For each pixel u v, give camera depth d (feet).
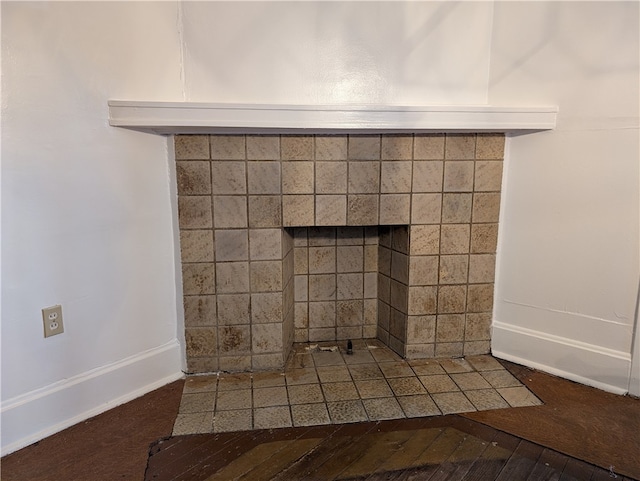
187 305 6.29
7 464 4.62
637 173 5.48
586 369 6.14
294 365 6.79
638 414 5.48
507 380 6.31
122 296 5.68
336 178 6.16
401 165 6.24
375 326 7.71
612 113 5.55
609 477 4.42
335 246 7.37
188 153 5.86
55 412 5.16
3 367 4.71
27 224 4.72
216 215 6.07
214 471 4.53
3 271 4.60
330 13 5.71
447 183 6.40
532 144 6.21
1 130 4.43
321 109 5.44
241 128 5.50
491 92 6.30
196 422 5.36
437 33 5.99
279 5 5.59
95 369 5.52
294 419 5.42
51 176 4.84
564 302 6.25
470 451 4.81
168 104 5.21
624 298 5.76
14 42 4.42
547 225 6.24
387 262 7.22
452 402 5.77
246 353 6.55
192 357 6.45
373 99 5.97
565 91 5.83
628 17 5.30
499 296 6.87
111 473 4.50
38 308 4.91
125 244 5.63
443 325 6.87
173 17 5.44
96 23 4.95
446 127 5.78
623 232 5.66
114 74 5.16
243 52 5.63
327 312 7.57
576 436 5.06
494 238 6.69
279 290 6.42
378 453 4.79
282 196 6.13
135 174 5.61
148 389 6.07
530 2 5.85
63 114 4.85
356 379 6.36
